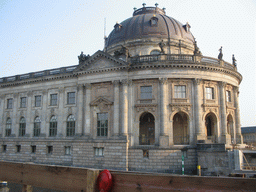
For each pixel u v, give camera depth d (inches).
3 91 2652.6
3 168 325.7
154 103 1934.1
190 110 1941.4
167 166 1806.1
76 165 2014.0
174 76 1943.9
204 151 1736.0
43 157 2273.6
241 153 1603.1
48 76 2351.1
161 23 2492.6
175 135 2122.3
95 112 2069.4
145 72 1968.5
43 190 464.4
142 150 1862.7
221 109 2034.9
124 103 1953.7
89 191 242.1
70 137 2192.4
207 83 2022.6
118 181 246.2
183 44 2434.8
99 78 2071.9
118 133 1934.1
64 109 2260.1
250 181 198.5
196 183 215.8
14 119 2539.4
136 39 2418.8
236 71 2180.1
